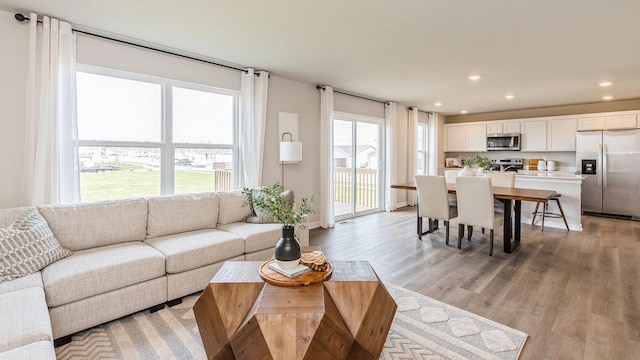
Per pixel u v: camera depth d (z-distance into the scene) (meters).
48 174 2.68
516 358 1.86
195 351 1.94
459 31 2.89
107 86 3.15
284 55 3.59
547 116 6.93
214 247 2.69
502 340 2.03
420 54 3.51
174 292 2.46
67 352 1.90
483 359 1.85
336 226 5.21
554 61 3.73
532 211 5.27
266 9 2.48
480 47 3.29
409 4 2.38
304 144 4.92
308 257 2.01
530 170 7.29
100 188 3.14
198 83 3.71
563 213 4.82
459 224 3.94
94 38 2.98
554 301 2.55
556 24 2.72
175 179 3.64
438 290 2.76
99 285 2.08
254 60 3.78
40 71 2.65
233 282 1.81
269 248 3.14
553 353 1.90
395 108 6.48
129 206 2.77
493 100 6.22
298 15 2.58
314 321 1.49
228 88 3.98
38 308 1.61
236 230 3.12
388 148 6.44
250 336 1.49
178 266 2.46
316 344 1.45
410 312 2.38
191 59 3.64
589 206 6.01
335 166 6.05
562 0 2.30
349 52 3.47
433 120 7.77
